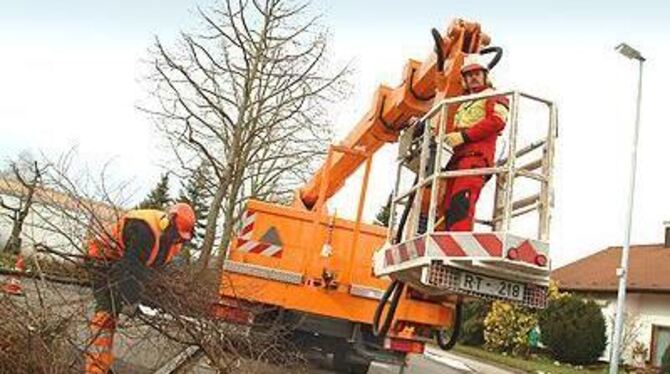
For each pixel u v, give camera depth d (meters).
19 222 6.68
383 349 10.29
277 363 7.27
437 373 16.56
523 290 5.74
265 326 7.78
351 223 10.69
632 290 30.98
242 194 15.91
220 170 13.98
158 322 6.32
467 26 7.20
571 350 28.95
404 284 7.07
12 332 5.61
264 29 14.07
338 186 11.48
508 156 5.70
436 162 6.08
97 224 6.57
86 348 6.01
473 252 5.52
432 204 5.94
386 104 9.06
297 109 14.46
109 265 6.46
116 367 6.59
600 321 29.03
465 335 33.78
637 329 30.16
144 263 6.46
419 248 5.95
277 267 10.61
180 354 6.43
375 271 7.25
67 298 6.08
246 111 13.87
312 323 10.45
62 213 6.65
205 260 8.91
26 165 6.91
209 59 14.03
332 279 10.41
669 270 32.66
